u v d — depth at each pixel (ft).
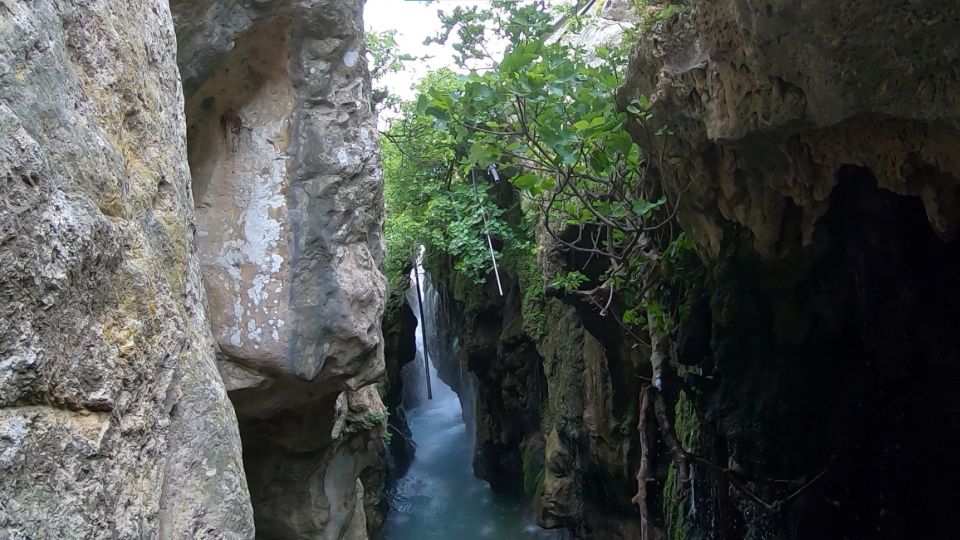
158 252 7.45
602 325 25.53
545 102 16.72
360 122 16.48
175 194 8.16
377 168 16.74
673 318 19.58
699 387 19.71
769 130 11.87
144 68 8.11
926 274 14.88
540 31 18.47
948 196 11.54
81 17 7.00
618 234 20.38
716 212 15.76
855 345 16.67
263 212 15.76
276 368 15.43
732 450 18.37
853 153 12.07
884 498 16.83
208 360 7.92
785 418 17.28
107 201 6.46
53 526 5.16
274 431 18.02
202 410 7.29
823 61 9.96
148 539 6.18
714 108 12.55
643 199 17.88
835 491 17.28
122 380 6.17
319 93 15.90
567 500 31.81
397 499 45.96
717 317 17.30
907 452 16.30
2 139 5.21
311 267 15.69
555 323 32.37
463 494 46.14
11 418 5.07
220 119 16.05
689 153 14.69
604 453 27.63
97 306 6.06
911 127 10.95
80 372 5.72
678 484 21.40
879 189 14.01
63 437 5.44
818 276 15.80
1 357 5.03
